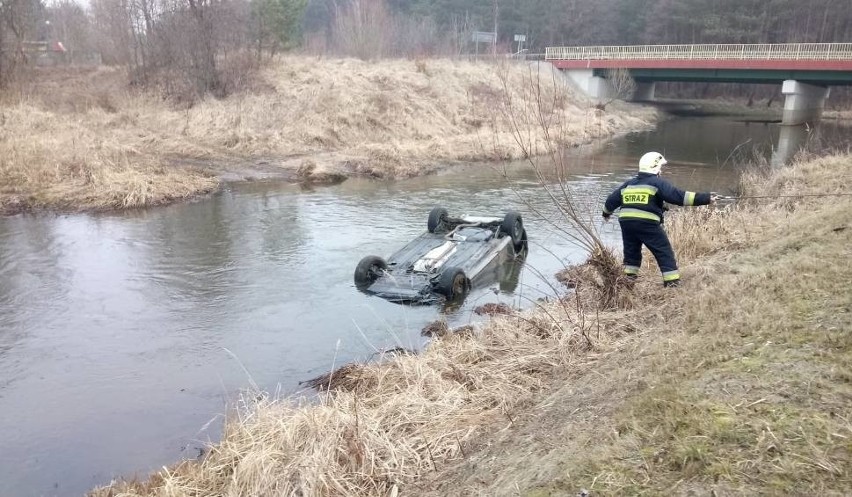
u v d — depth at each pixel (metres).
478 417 5.00
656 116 43.09
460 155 22.30
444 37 53.69
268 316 8.19
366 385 6.01
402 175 19.09
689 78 41.62
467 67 33.06
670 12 57.06
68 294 8.94
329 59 32.06
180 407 6.04
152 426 5.72
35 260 10.44
